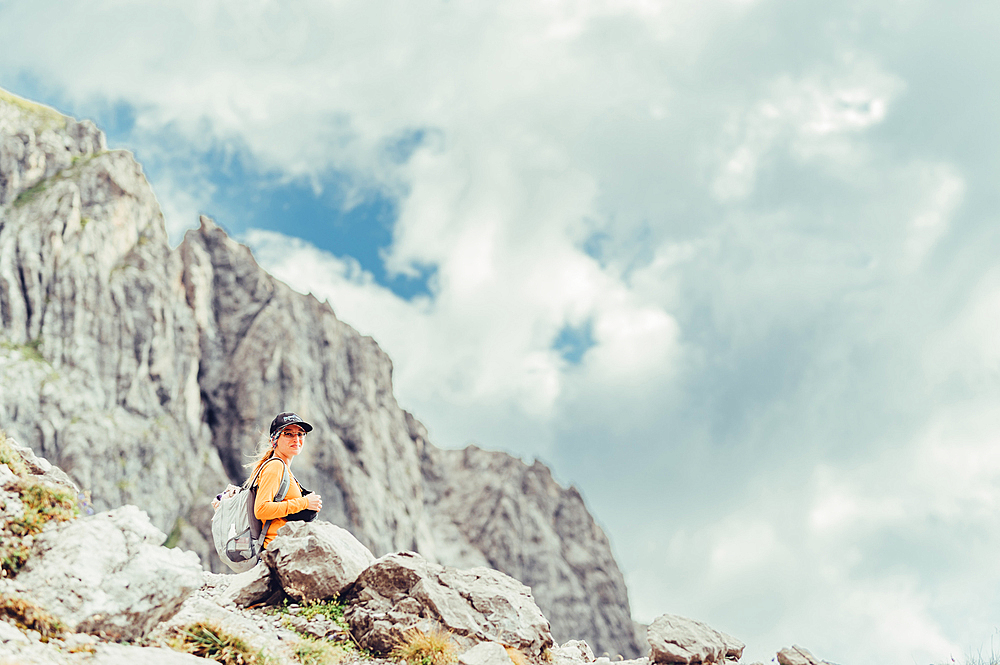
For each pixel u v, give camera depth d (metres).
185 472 115.50
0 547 6.82
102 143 141.38
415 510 164.12
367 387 174.25
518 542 181.75
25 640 5.85
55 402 102.81
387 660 9.16
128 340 118.88
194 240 156.88
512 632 10.13
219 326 147.25
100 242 122.81
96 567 6.89
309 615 9.95
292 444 10.50
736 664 10.63
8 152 122.62
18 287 109.25
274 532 10.38
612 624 180.50
